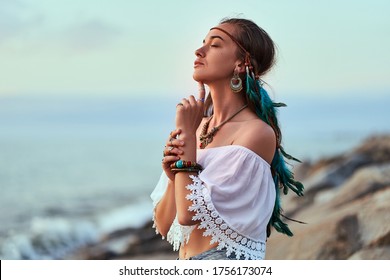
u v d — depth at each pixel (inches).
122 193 1028.5
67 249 516.4
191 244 131.6
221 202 126.2
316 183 503.8
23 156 1534.2
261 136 129.2
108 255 440.1
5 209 816.9
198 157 132.1
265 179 129.4
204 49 134.7
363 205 275.9
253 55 134.1
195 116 131.3
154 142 2094.0
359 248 251.3
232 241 126.7
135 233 480.4
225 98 134.7
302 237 269.1
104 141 2105.1
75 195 994.7
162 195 142.3
